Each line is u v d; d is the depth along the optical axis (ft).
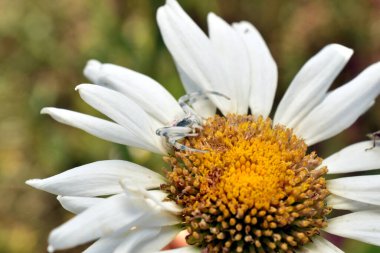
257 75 0.41
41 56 0.62
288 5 0.60
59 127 0.60
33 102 0.61
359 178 0.38
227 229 0.37
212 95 0.41
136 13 0.58
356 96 0.39
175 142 0.38
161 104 0.40
